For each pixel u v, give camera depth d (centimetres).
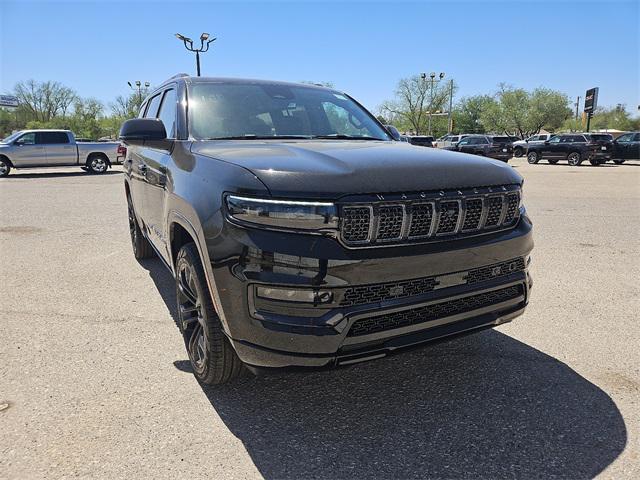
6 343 363
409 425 267
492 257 263
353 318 226
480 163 280
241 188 234
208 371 285
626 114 8462
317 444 250
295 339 226
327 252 222
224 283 239
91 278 525
